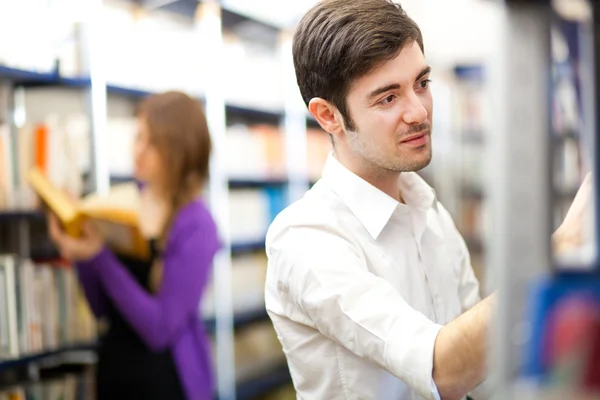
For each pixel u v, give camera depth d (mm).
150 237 2426
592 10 551
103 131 2934
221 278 3924
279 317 1330
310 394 1319
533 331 533
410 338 1059
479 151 5801
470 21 6105
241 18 4191
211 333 3869
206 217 2438
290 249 1234
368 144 1194
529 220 546
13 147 2547
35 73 2633
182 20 3965
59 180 2619
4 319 2408
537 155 544
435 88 5641
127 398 2350
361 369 1238
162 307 2303
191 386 2398
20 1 2584
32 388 2572
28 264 2504
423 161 1182
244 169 4188
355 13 1160
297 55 1278
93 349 2713
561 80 580
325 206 1281
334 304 1163
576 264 540
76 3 2922
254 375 4250
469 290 1483
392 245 1308
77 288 2697
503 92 555
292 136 4637
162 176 2396
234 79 4180
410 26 1161
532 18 543
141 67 3393
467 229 5719
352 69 1154
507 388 546
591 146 553
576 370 510
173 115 2387
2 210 2496
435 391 1028
